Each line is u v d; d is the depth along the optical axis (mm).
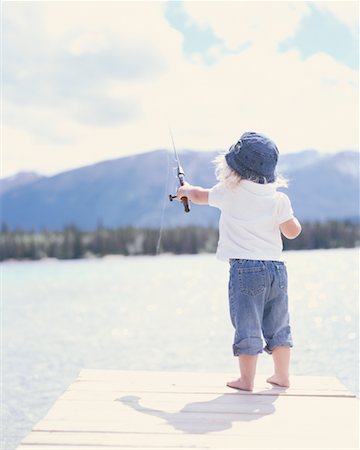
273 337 2984
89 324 7480
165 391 2908
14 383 4797
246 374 2928
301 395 2850
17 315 8359
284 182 3025
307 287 10719
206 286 11484
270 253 2896
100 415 2531
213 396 2826
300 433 2338
